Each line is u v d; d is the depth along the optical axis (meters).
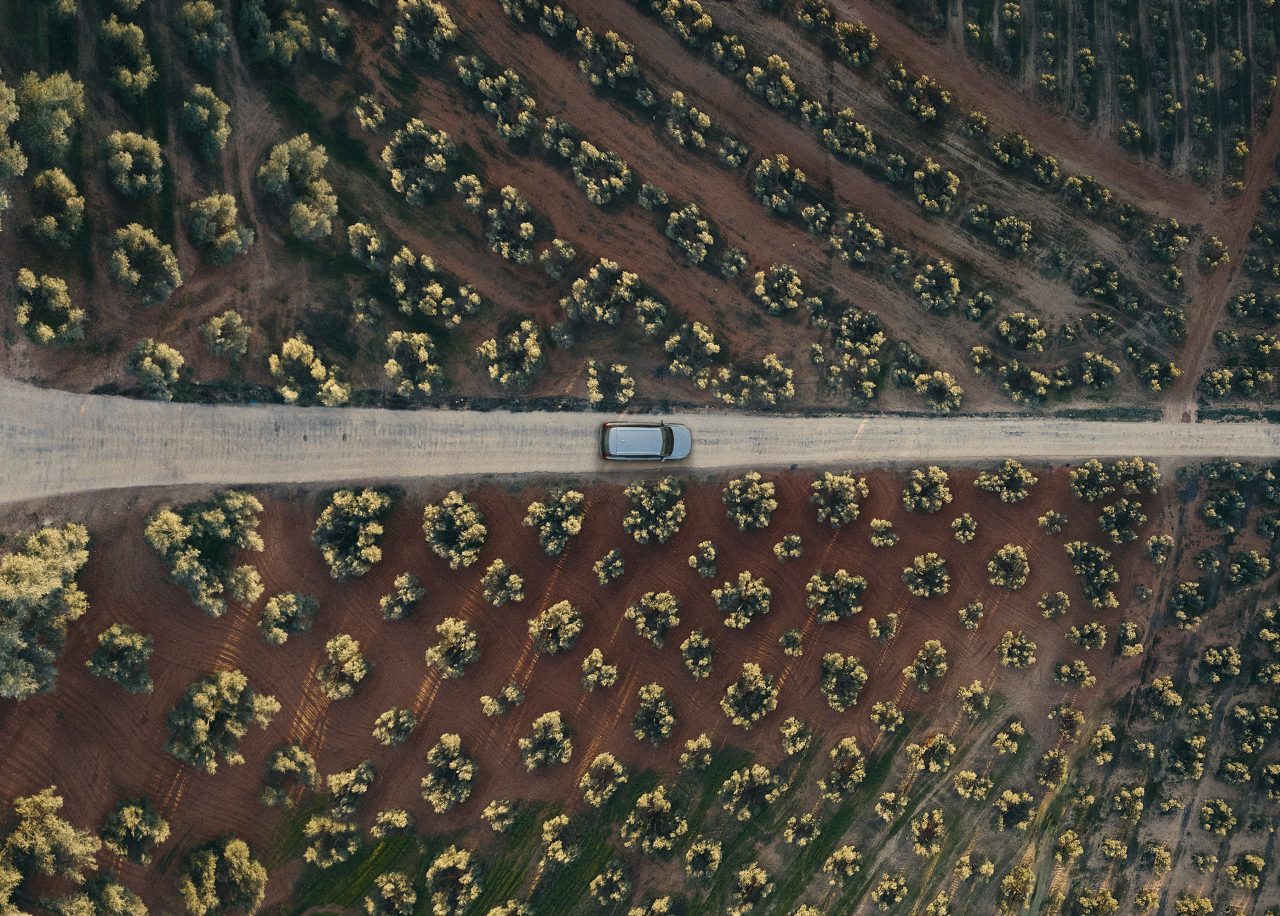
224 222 67.50
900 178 77.81
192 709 65.88
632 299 74.38
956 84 79.31
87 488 66.50
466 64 72.62
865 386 76.50
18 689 60.47
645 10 76.06
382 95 72.00
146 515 67.50
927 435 77.88
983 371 78.25
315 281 70.50
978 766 77.62
